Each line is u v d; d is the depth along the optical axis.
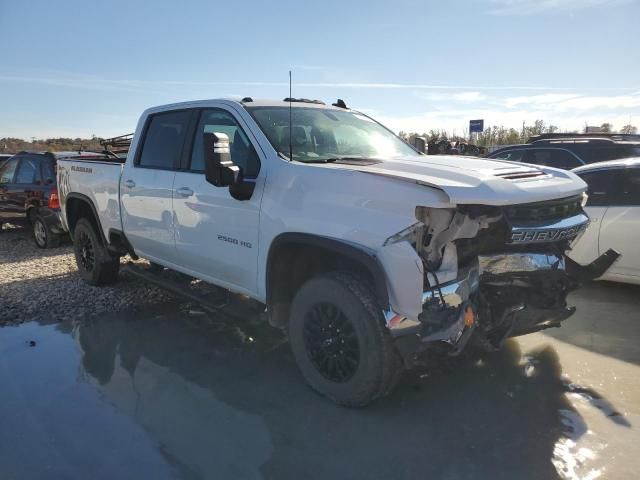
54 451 3.03
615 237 5.45
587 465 2.84
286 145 3.96
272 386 3.84
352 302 3.29
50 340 4.78
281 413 3.44
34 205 9.38
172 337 4.84
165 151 4.95
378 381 3.29
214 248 4.25
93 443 3.11
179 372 4.09
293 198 3.54
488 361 4.15
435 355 3.80
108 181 5.68
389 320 3.09
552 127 27.00
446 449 3.02
